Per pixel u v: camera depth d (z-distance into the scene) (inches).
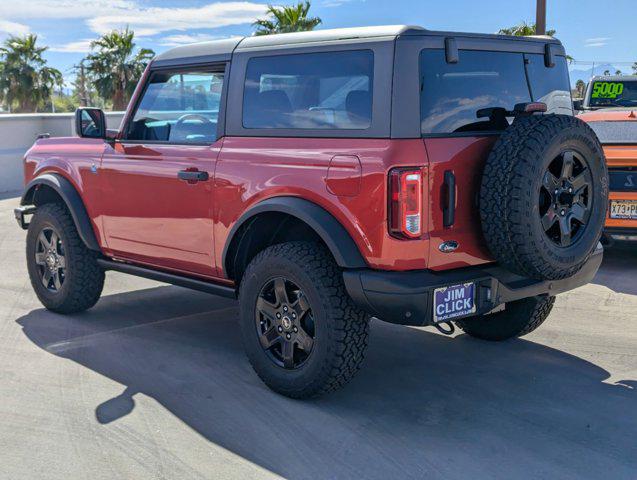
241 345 191.9
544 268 140.3
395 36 137.7
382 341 195.9
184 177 171.8
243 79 163.8
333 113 145.3
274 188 151.3
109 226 198.4
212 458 129.6
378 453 131.8
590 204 149.1
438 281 137.3
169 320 215.2
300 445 134.8
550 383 165.8
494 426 143.2
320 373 146.2
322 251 147.3
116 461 128.6
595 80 422.3
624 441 136.7
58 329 205.9
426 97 138.5
